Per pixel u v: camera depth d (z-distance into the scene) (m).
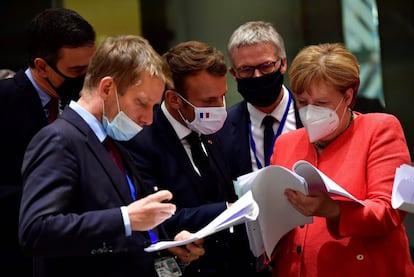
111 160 2.92
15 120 3.80
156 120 3.79
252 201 2.90
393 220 3.00
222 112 3.69
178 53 3.69
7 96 3.82
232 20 6.60
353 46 6.36
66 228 2.61
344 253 3.07
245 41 4.16
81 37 3.72
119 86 2.91
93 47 3.79
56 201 2.66
